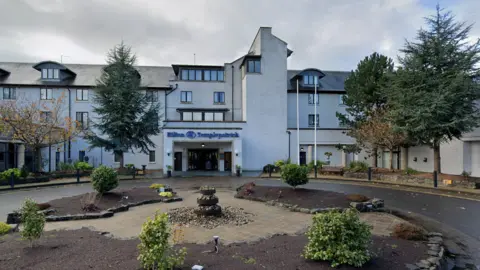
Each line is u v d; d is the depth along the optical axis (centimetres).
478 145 1903
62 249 583
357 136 2464
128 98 2520
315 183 1933
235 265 497
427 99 1717
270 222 884
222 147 3030
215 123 2836
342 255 484
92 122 2605
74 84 2998
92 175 1188
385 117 2070
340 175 2344
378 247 599
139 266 478
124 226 833
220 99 3231
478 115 1752
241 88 3250
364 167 2319
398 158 2662
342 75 3666
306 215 981
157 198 1241
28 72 3142
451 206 1170
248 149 2939
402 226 713
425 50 1820
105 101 2503
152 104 2702
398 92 1881
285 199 1193
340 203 1105
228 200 1272
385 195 1434
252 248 601
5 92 2908
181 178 2300
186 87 3189
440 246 624
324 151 3069
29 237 586
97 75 3212
